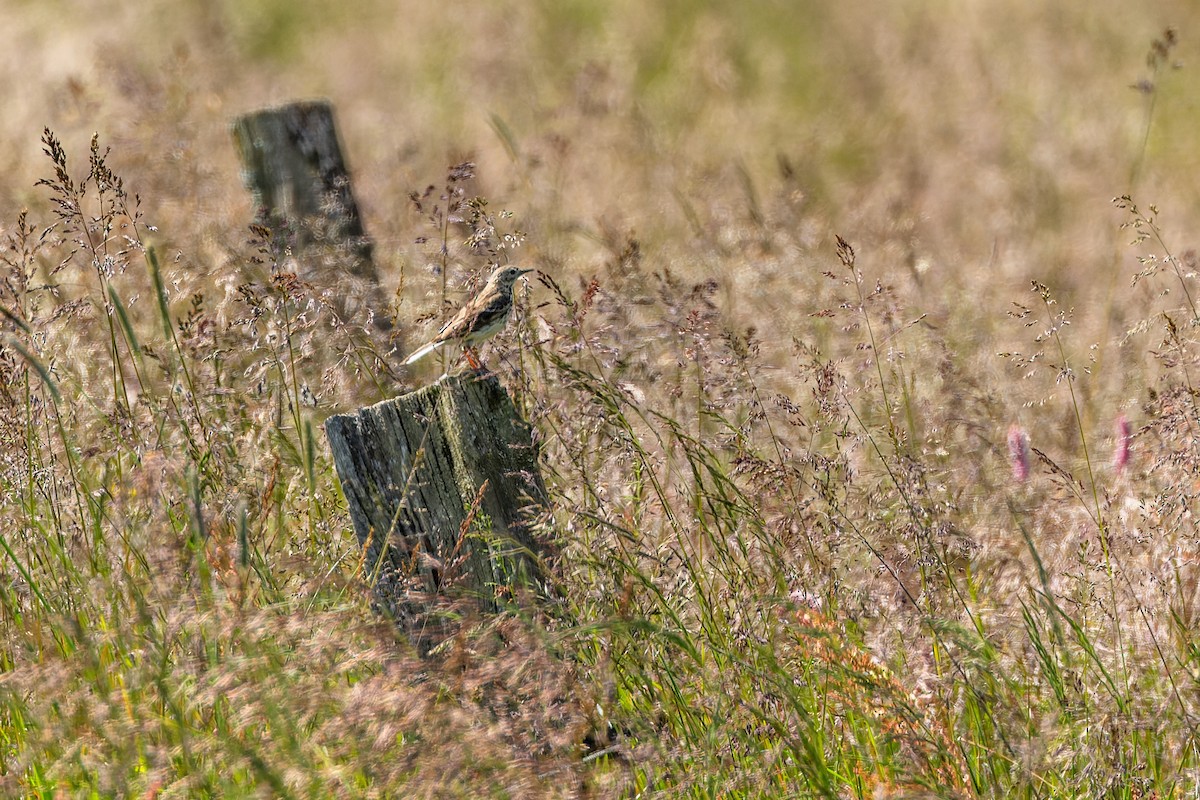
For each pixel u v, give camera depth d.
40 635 8.54
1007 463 11.20
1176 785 8.03
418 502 8.77
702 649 8.77
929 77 30.91
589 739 8.32
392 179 19.95
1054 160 25.14
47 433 10.00
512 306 11.09
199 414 10.10
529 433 9.03
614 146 24.75
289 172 14.00
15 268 10.41
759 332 14.06
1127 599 9.12
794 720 8.12
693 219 18.75
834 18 35.44
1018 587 9.45
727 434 10.13
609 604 8.68
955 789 7.88
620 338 11.33
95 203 16.78
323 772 7.08
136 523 8.63
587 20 36.00
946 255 19.59
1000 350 14.70
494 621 7.99
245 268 12.38
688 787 7.87
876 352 11.05
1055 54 31.20
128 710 7.66
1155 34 32.75
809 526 9.33
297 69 34.00
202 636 7.85
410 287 13.24
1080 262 19.98
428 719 7.40
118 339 11.66
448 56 33.62
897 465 9.95
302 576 9.05
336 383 10.55
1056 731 8.14
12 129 23.28
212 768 7.38
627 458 9.55
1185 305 14.16
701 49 32.69
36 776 7.91
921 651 8.66
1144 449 10.73
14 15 35.66
